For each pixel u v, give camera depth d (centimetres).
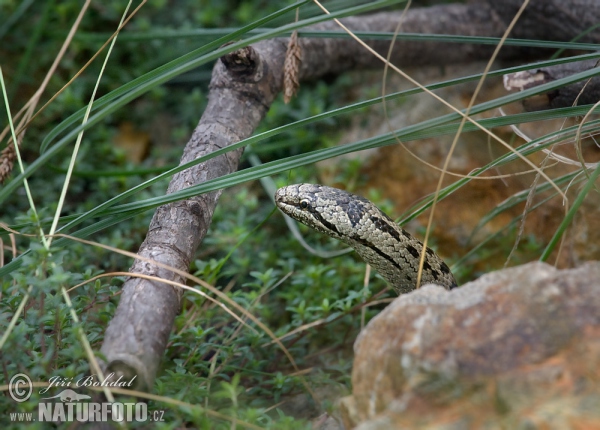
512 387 319
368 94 891
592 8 722
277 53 717
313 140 870
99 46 959
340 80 920
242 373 540
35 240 486
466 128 504
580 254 710
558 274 357
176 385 462
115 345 406
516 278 362
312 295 648
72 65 945
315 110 880
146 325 421
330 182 823
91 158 864
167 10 1034
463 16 850
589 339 329
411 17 850
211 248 739
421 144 817
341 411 387
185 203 527
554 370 321
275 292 711
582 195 441
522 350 331
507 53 848
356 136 873
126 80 941
